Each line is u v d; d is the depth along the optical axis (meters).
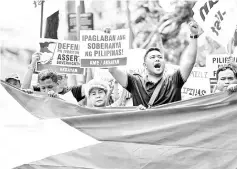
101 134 12.78
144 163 12.66
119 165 12.66
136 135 12.75
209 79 13.13
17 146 12.77
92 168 12.62
